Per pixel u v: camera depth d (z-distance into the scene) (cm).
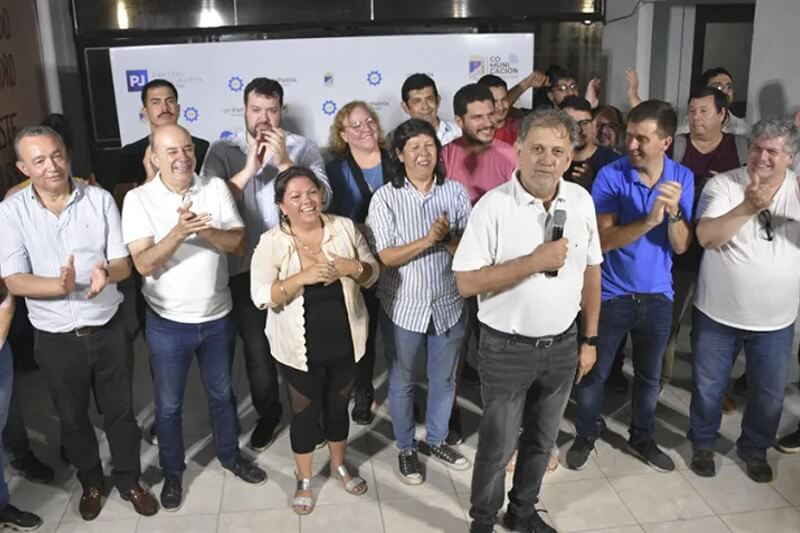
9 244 240
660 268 278
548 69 497
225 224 266
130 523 272
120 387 266
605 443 322
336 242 262
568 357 232
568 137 211
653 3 517
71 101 524
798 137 301
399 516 274
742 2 547
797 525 265
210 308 267
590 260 238
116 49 481
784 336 277
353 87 490
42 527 270
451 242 267
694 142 349
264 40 482
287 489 292
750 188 246
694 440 300
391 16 498
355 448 321
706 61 556
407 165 267
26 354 400
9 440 292
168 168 252
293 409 272
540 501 282
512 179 222
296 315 257
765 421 289
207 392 286
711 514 273
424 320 276
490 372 231
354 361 270
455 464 303
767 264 266
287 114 491
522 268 210
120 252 253
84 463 271
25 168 235
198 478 301
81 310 249
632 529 265
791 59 390
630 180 271
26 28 459
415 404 356
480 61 490
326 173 320
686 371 389
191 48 483
